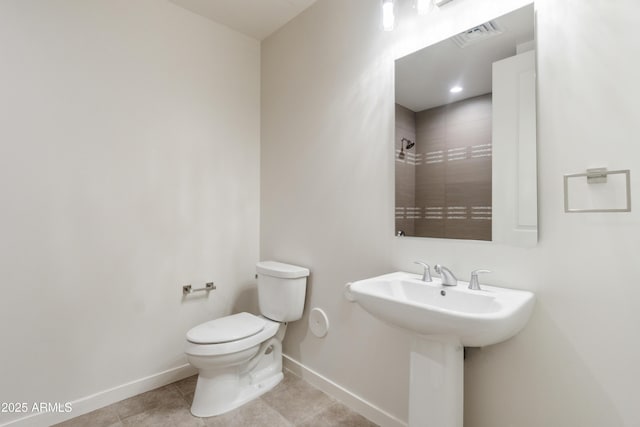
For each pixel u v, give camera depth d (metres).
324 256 1.97
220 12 2.16
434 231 1.45
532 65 1.16
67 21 1.67
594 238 1.03
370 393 1.68
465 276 1.34
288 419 1.67
